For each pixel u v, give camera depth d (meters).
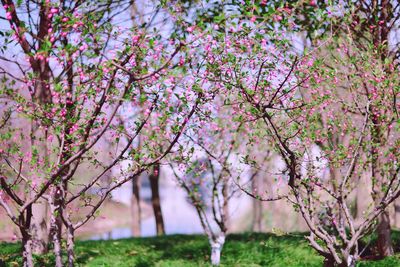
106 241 16.17
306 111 8.48
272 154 12.19
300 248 13.39
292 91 7.93
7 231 13.91
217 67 7.38
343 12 9.48
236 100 8.09
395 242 13.52
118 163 8.09
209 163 12.67
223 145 12.54
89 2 10.22
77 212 8.57
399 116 8.55
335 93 9.46
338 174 9.86
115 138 8.07
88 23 7.09
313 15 11.07
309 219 8.32
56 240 8.40
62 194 8.20
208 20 10.21
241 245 14.55
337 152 8.66
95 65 7.48
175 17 8.23
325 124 9.66
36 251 12.39
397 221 16.86
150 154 8.02
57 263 8.37
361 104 9.38
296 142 8.66
